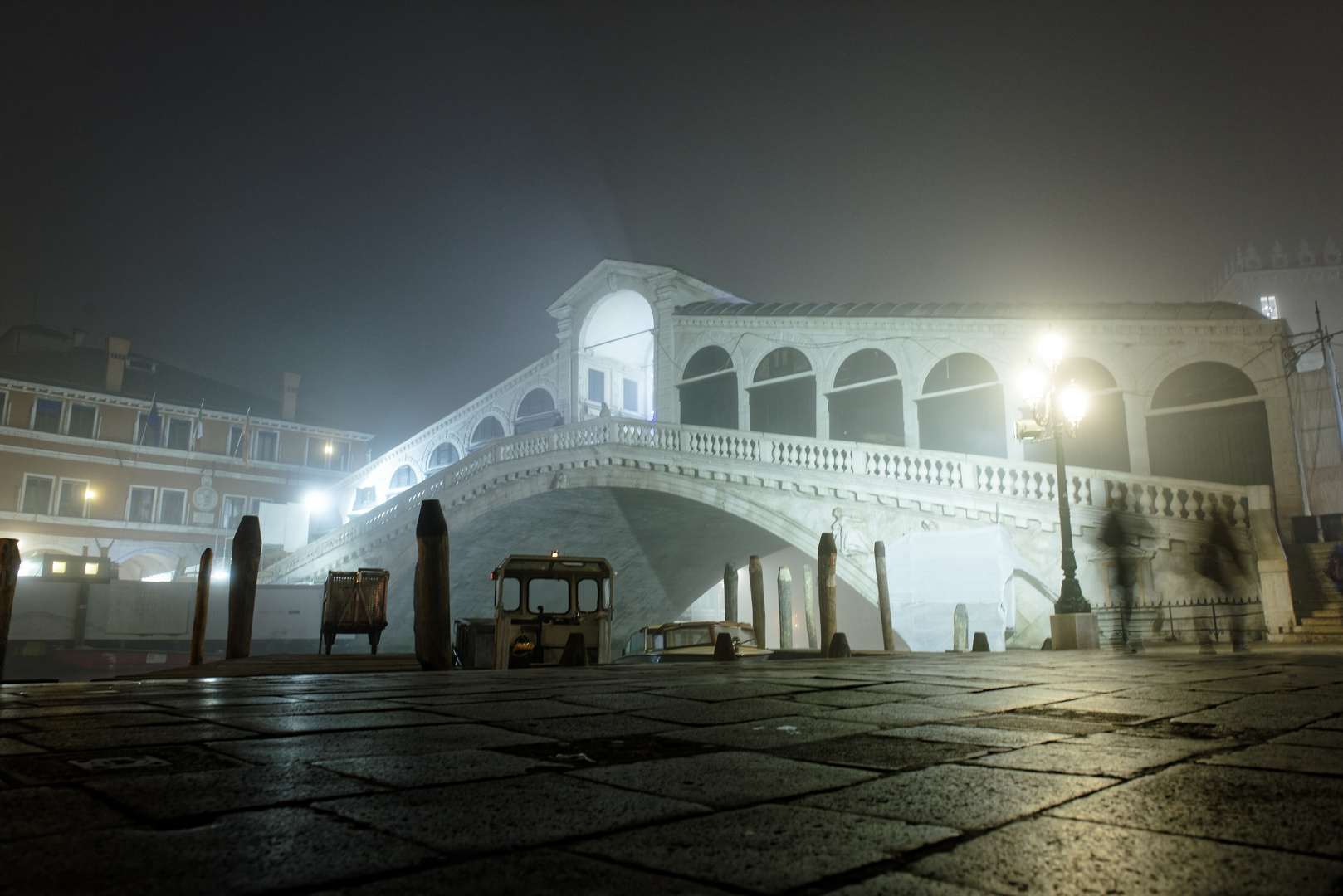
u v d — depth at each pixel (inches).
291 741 107.8
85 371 1893.5
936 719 132.7
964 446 1023.0
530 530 1196.5
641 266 1413.6
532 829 64.7
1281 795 77.7
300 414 2149.4
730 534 1125.1
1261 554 658.8
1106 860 56.7
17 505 1664.6
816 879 52.4
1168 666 283.3
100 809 69.2
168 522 1825.8
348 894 48.8
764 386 1240.8
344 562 1430.9
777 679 217.5
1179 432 889.5
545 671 298.5
